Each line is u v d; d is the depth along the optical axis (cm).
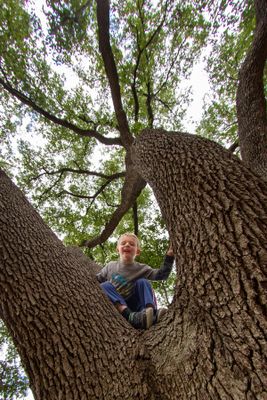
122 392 120
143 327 170
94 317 145
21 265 153
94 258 796
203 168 174
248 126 351
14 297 142
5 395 593
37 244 170
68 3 608
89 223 831
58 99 743
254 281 112
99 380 122
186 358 122
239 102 386
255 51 390
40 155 823
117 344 139
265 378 95
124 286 232
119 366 129
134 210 777
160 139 251
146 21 703
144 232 827
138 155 263
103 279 259
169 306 160
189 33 718
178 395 117
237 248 124
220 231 133
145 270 253
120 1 671
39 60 684
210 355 114
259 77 381
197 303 132
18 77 669
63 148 838
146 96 771
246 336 105
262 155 315
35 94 704
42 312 137
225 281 119
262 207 138
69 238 795
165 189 185
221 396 102
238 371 103
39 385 127
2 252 158
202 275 128
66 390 121
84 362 126
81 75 741
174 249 157
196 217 148
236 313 110
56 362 126
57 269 160
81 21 640
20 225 179
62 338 131
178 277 148
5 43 638
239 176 162
